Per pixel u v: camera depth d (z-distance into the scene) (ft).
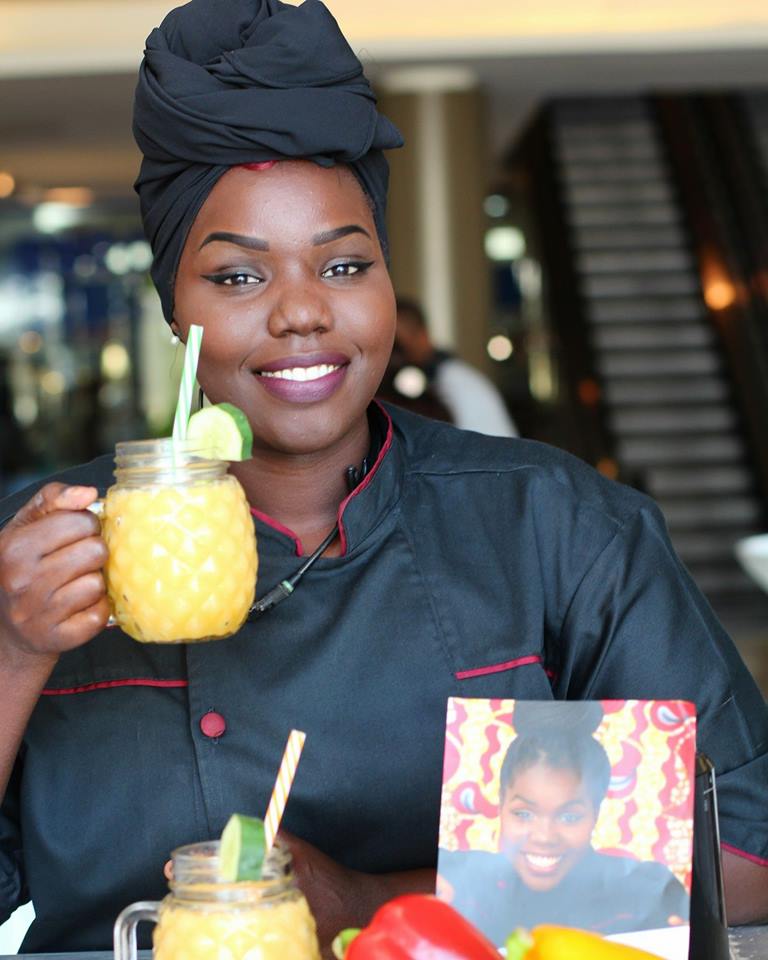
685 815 3.45
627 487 4.99
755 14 29.14
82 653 4.67
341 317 4.38
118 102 32.45
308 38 4.24
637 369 34.81
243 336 4.37
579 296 35.32
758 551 17.10
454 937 2.95
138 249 50.01
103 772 4.60
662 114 38.34
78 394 49.98
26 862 4.71
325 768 4.52
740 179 33.68
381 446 4.83
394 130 4.49
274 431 4.45
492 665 4.64
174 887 3.27
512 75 31.40
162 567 3.58
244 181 4.33
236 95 4.21
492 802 3.51
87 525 3.66
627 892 3.44
